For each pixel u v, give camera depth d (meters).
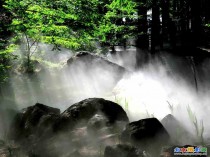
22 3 7.65
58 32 8.00
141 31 14.05
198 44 13.87
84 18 7.76
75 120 5.50
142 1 13.12
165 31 15.99
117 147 3.98
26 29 7.75
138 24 14.04
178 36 16.44
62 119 5.43
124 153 3.90
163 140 4.56
